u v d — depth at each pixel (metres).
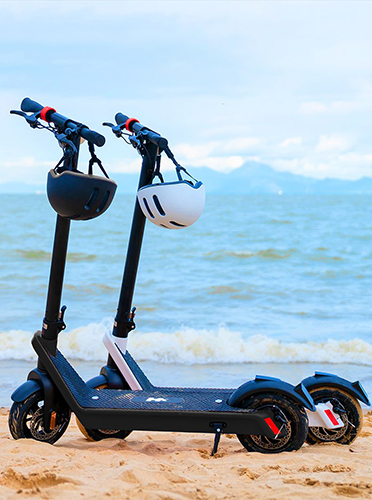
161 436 4.56
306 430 3.91
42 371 4.03
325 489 3.15
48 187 3.67
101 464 3.60
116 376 4.35
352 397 4.18
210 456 3.93
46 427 3.99
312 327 10.59
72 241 22.27
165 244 21.66
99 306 12.20
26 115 3.95
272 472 3.47
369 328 10.48
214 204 40.12
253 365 8.29
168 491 3.08
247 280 15.25
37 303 12.59
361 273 16.28
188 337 9.17
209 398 4.09
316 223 28.45
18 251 19.17
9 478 3.20
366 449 4.11
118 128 4.32
